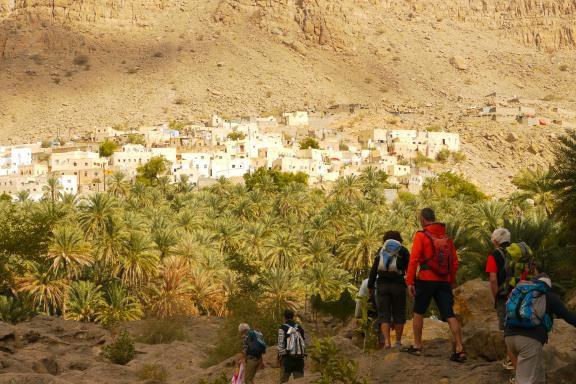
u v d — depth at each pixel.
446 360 13.50
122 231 71.19
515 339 10.90
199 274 71.19
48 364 25.33
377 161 174.38
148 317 63.16
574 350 12.95
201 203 105.50
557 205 36.75
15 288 59.97
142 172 148.25
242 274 75.81
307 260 82.44
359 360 14.02
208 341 45.06
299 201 107.94
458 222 54.78
